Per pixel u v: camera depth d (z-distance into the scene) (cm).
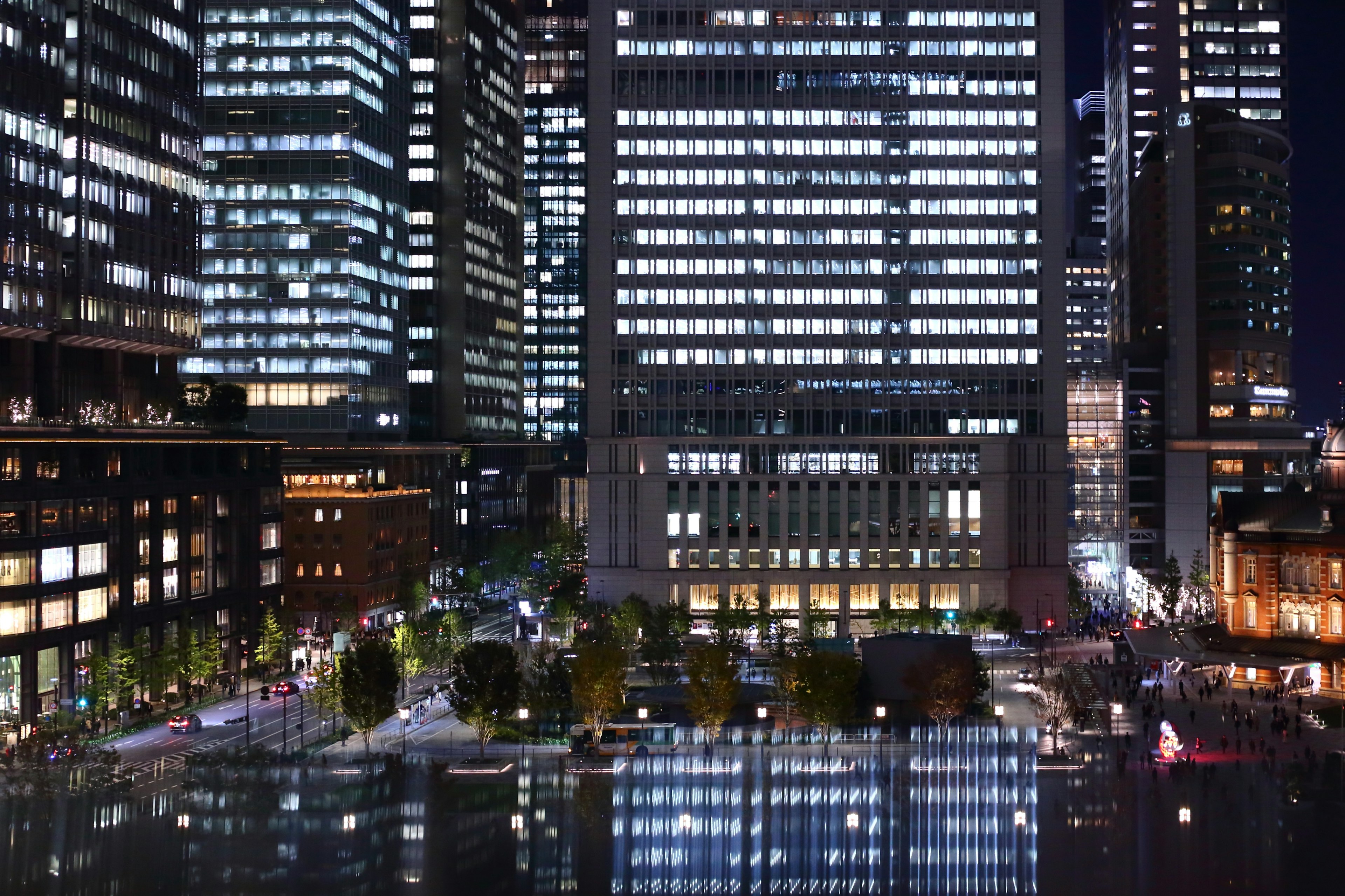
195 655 14662
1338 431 15612
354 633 18138
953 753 12181
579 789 11050
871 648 14088
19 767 11319
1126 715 13650
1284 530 15262
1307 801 10312
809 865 8988
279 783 11200
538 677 12694
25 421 13738
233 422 19725
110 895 8419
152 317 17075
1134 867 8788
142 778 11356
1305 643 14900
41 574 13362
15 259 14488
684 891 8531
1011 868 8781
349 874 8844
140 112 16862
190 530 16262
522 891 8538
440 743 12900
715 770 11656
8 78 14388
